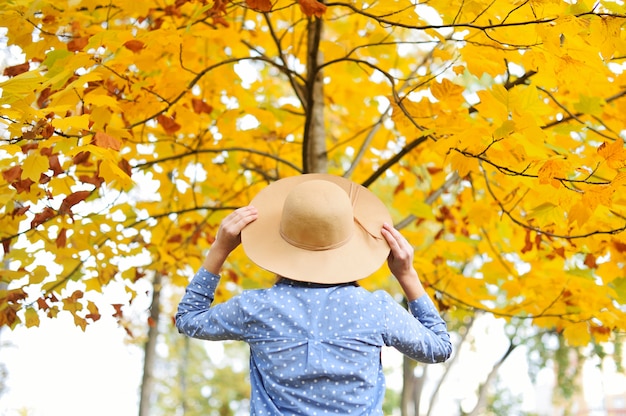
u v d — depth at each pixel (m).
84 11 4.07
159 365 21.08
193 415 22.66
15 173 3.39
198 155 4.93
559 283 4.36
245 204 5.48
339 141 5.71
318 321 2.33
